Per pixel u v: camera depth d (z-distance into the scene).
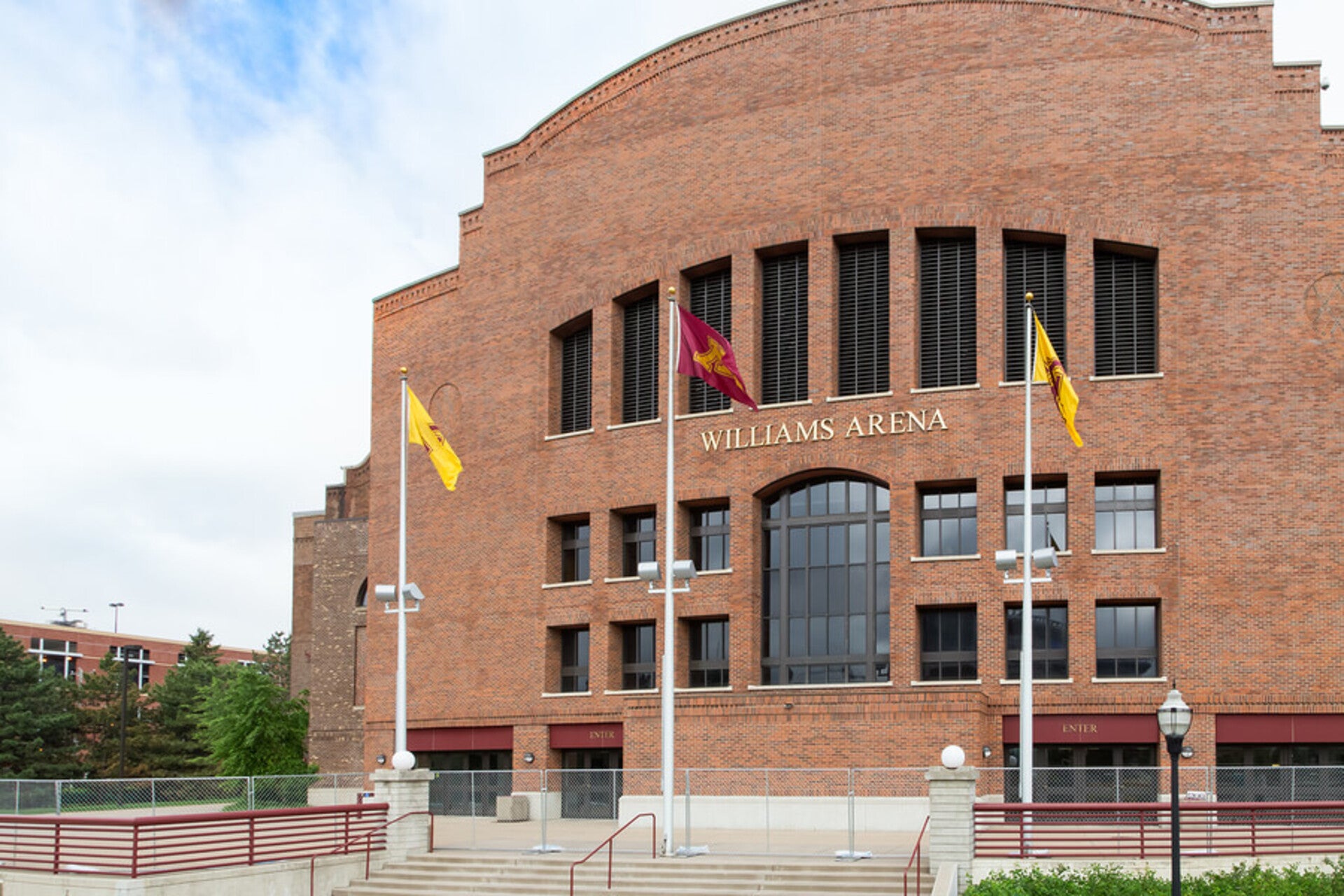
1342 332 43.88
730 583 48.84
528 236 56.00
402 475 41.66
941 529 47.25
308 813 33.94
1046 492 46.38
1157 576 44.12
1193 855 29.95
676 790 44.03
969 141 47.62
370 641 58.94
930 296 48.41
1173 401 44.75
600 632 51.38
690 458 50.22
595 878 32.62
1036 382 44.91
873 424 47.34
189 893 30.69
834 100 49.47
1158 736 43.22
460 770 55.38
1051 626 45.78
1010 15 47.78
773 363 50.31
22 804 37.84
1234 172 45.25
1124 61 46.59
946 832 29.77
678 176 52.03
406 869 34.97
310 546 75.50
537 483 53.91
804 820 41.59
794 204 49.50
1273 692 42.66
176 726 109.06
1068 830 30.36
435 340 58.91
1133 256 46.81
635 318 53.66
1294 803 31.02
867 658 47.19
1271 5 45.62
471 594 55.31
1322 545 43.03
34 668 100.44
